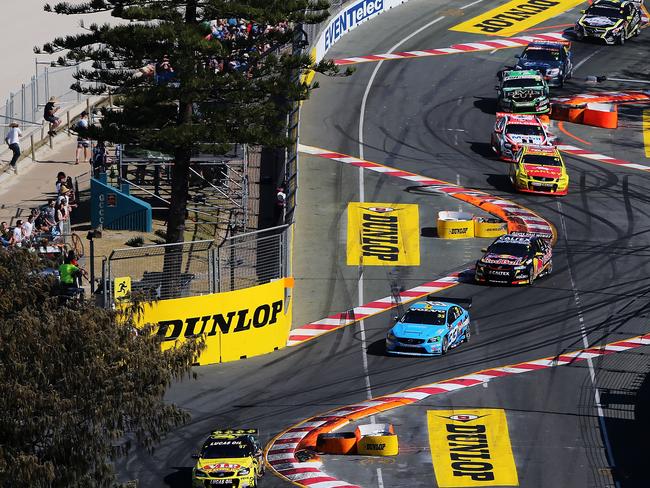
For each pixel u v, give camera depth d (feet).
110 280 554.05
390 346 583.99
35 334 374.22
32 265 397.39
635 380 557.74
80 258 616.39
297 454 490.08
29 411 364.17
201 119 622.54
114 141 609.01
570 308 628.69
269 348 594.24
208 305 574.97
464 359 579.48
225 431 479.00
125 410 382.22
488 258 654.94
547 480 473.67
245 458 460.14
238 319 583.58
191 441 504.84
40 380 372.99
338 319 624.59
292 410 533.55
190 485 467.11
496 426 517.14
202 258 596.29
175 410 399.03
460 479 473.67
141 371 387.75
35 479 358.43
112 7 610.24
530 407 533.55
